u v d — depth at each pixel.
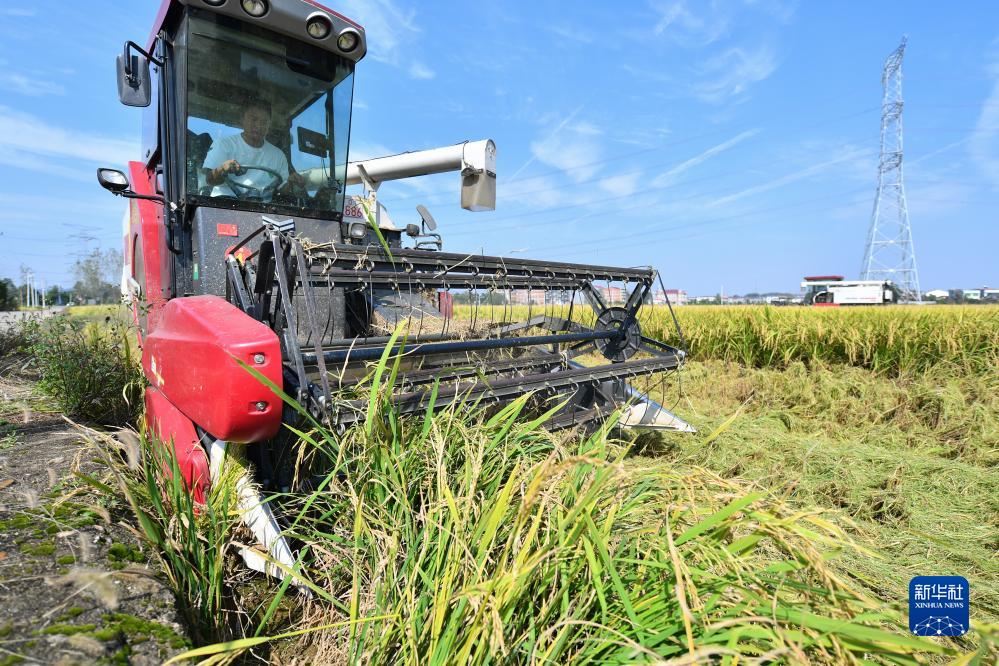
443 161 5.32
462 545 1.38
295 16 3.29
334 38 3.50
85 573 1.57
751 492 1.39
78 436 3.38
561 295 3.62
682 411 5.22
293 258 2.23
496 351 3.93
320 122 3.65
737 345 7.89
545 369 3.98
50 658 1.27
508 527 1.57
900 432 4.86
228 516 2.15
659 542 1.48
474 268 2.97
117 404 4.34
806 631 1.20
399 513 1.70
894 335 6.70
